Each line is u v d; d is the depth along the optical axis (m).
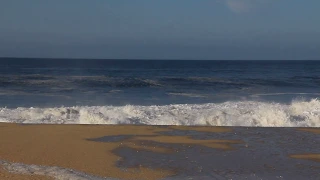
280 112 17.77
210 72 60.38
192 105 20.33
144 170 9.35
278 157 10.74
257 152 11.28
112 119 16.45
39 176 8.30
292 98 27.30
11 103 22.55
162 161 10.18
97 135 13.22
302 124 16.53
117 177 8.70
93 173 8.97
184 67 80.75
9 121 15.90
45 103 22.84
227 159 10.47
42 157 10.30
